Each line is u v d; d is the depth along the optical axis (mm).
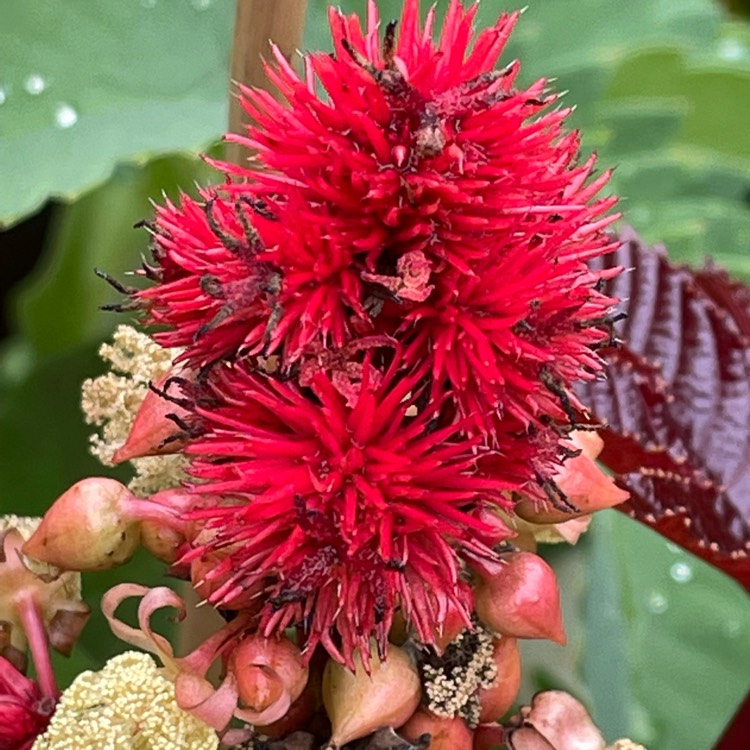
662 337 162
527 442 99
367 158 92
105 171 173
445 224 93
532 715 116
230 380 98
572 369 99
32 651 115
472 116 93
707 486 153
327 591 98
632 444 151
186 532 109
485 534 96
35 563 117
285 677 103
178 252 99
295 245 93
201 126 180
